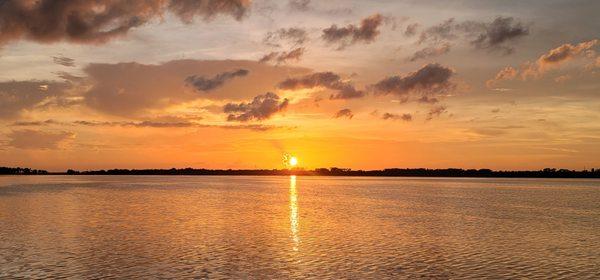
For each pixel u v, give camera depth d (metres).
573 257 36.62
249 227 52.12
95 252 36.78
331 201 96.38
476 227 54.12
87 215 63.97
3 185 178.25
